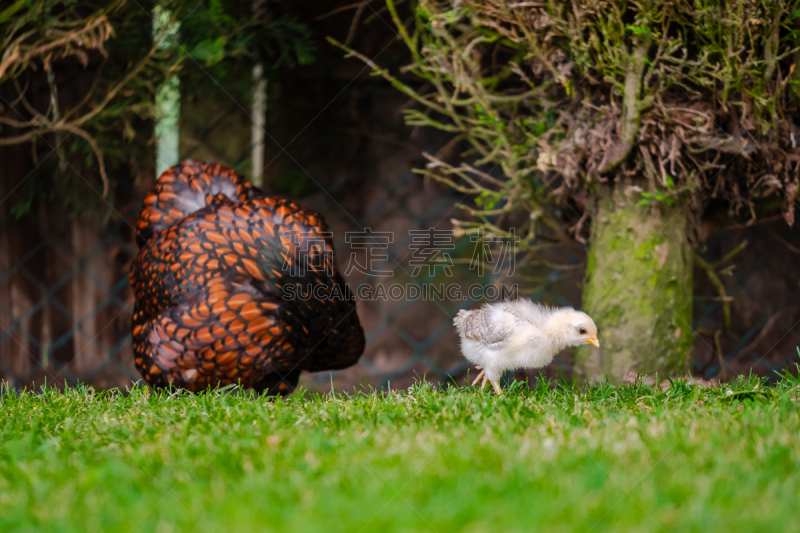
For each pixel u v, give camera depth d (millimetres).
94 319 5262
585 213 4098
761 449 2109
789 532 1497
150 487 1906
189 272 3262
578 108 3779
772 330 5078
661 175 3701
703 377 4562
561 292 5191
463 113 5000
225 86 5047
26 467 2102
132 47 4617
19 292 5180
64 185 5156
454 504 1661
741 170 3816
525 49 3824
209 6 4496
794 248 4699
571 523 1569
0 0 4387
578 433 2367
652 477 1868
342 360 3725
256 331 3229
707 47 3297
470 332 3311
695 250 4535
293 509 1682
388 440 2322
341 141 5305
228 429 2518
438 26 3816
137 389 3371
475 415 2688
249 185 4016
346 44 5086
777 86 3385
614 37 3385
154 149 5109
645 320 3809
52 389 3564
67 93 4957
